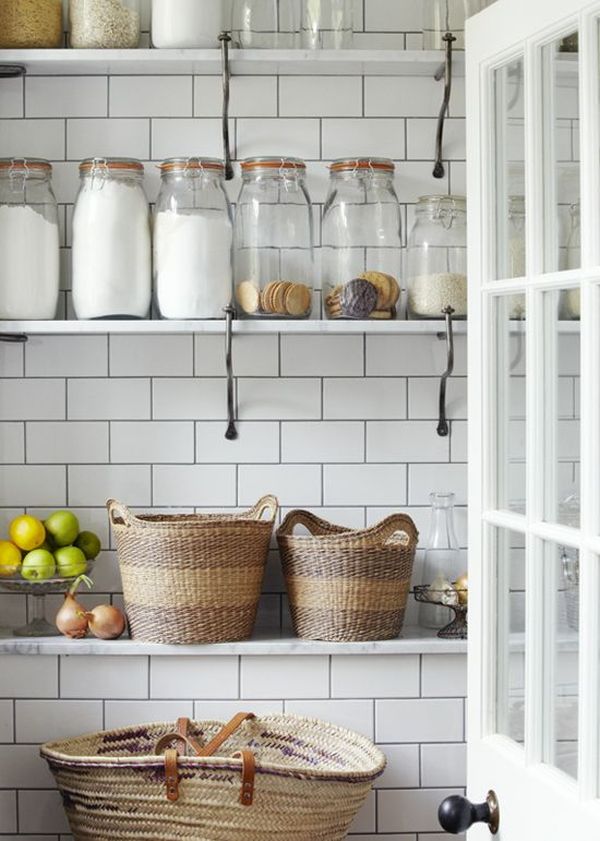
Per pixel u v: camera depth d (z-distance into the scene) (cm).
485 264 197
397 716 268
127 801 238
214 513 285
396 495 286
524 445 186
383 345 285
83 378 284
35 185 267
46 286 266
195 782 233
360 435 286
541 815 176
